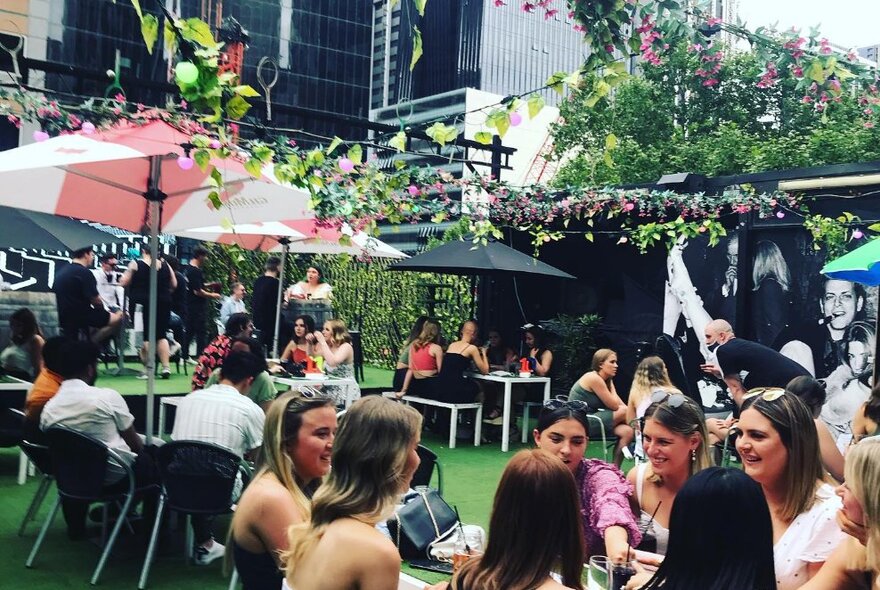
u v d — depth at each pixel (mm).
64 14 43344
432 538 4020
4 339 9695
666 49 4785
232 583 4305
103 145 4809
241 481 4902
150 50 2883
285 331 11102
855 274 5227
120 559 4988
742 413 2676
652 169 22469
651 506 3152
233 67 3406
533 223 10148
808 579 2494
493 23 61719
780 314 8711
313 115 8625
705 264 9516
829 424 8242
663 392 3176
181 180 5746
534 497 1980
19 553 5008
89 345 5020
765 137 22547
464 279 13141
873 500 1982
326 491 2240
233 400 4852
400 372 9820
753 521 1853
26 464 6691
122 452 4828
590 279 11539
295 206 5797
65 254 14734
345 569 2117
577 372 11141
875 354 7742
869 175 7855
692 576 1875
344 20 59719
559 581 2119
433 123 3912
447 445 9195
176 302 11219
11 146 11602
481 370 9344
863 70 5715
